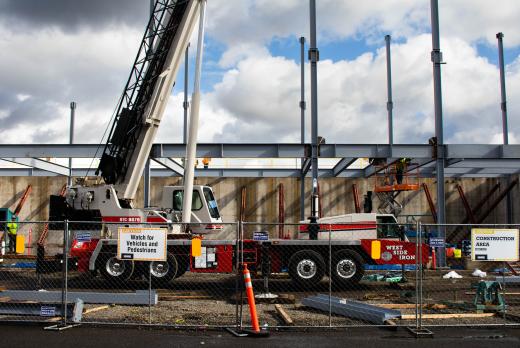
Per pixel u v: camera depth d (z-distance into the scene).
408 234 24.00
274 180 35.19
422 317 10.74
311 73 23.34
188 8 17.17
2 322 9.97
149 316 10.07
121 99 17.73
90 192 17.34
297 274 15.38
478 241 10.30
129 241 9.97
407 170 30.25
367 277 17.73
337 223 16.70
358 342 8.79
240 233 10.45
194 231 17.62
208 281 17.72
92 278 18.08
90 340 8.74
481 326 10.07
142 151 17.53
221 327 9.73
